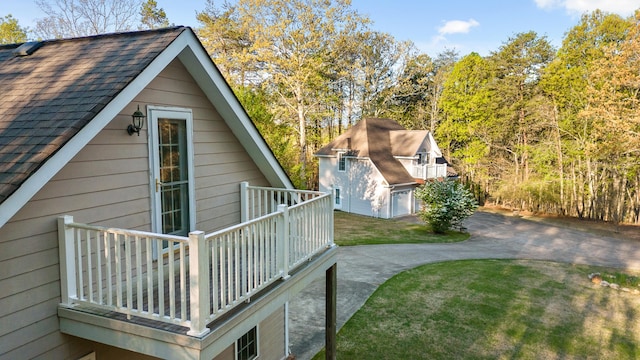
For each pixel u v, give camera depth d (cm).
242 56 2609
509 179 2916
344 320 945
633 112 2030
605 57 2162
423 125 3612
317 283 1209
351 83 3509
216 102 577
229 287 379
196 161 560
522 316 980
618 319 975
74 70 451
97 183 418
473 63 3131
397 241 1800
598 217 2534
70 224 374
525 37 2859
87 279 402
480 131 3052
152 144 486
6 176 314
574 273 1357
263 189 643
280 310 779
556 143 2683
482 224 2344
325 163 2767
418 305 1037
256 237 429
